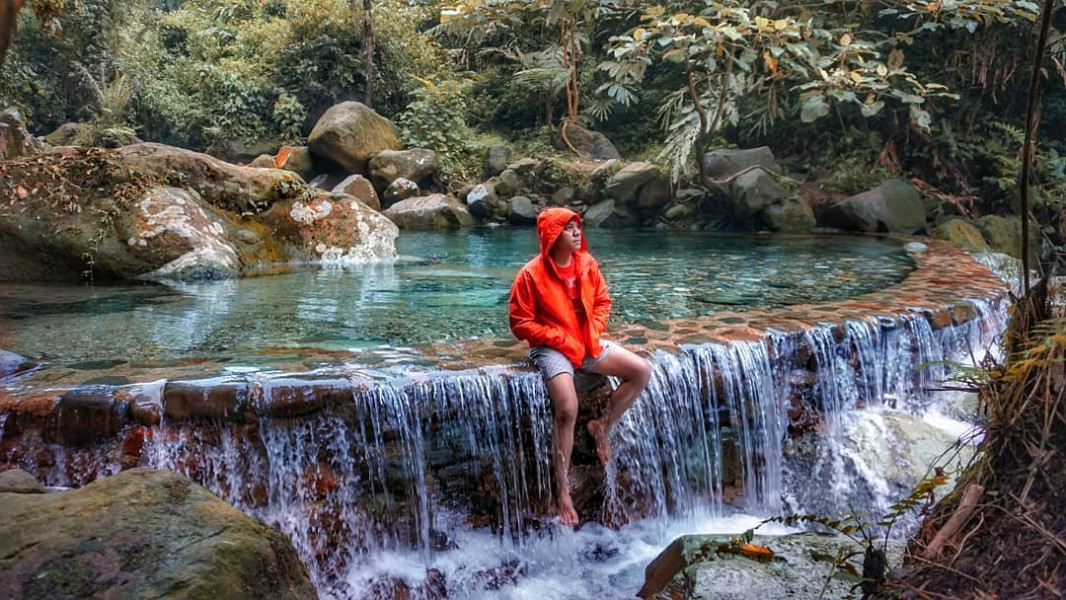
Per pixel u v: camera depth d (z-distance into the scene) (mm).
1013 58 12719
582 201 13969
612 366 3635
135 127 17188
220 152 16641
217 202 7992
